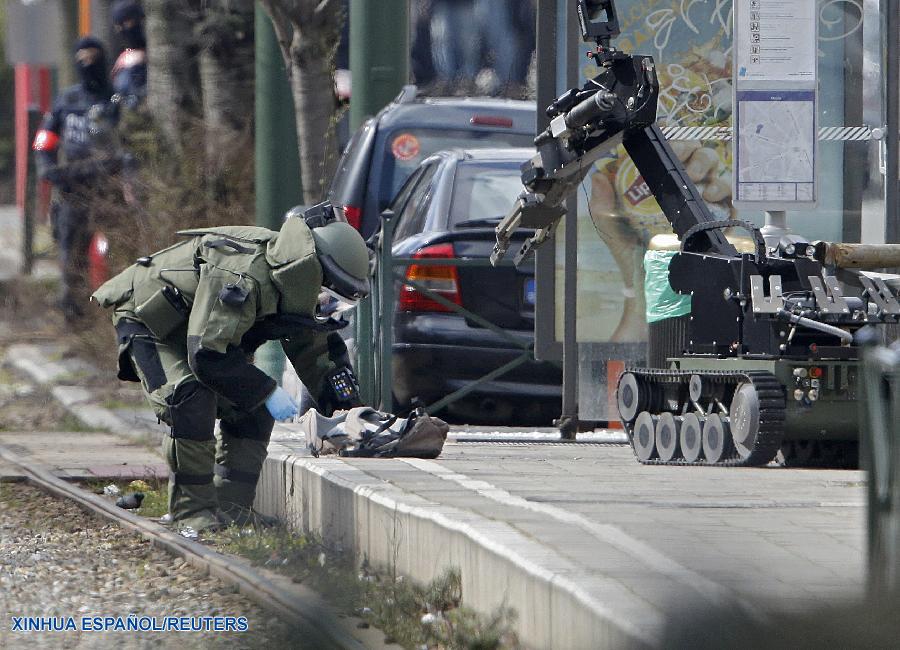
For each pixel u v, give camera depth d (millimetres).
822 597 16156
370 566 24219
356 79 46719
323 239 27719
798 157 33438
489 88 82625
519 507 22391
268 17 50281
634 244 37562
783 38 33344
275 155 50219
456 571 20547
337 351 30516
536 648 17594
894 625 14227
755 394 28109
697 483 26422
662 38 37406
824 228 36531
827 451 30297
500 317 40875
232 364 27609
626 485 26000
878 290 28641
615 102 29094
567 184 30734
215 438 30484
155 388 29453
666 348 32156
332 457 30453
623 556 18344
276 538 28297
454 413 41562
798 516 22094
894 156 35719
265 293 27688
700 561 18328
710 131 37344
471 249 40938
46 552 28109
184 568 26328
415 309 40688
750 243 33219
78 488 35719
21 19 86750
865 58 36094
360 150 54469
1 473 38812
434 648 19422
